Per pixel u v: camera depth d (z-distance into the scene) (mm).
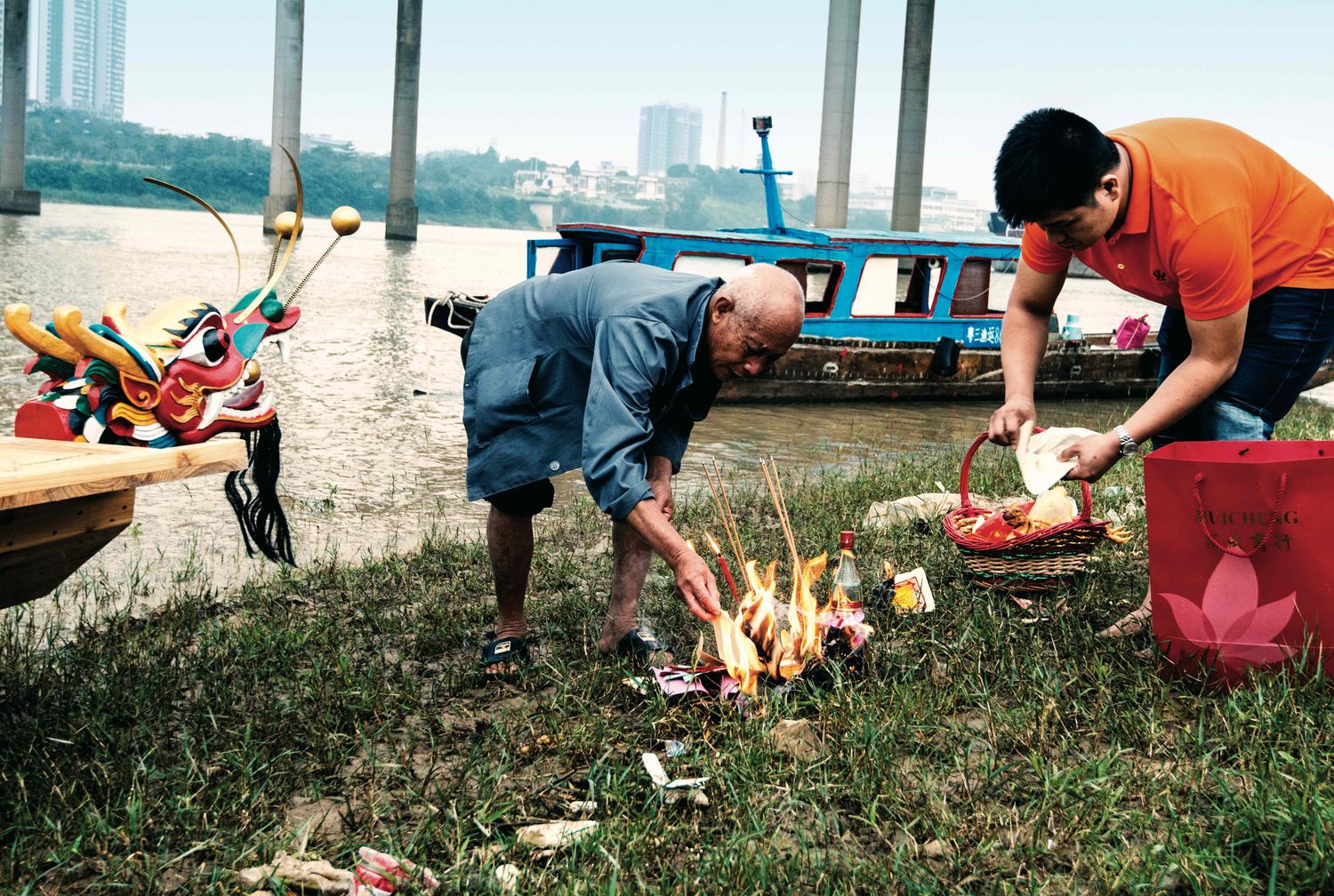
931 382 15219
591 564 5980
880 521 6660
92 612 5332
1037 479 4227
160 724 3822
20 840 2963
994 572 4797
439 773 3557
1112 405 15984
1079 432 4324
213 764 3557
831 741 3621
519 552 4309
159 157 192625
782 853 3033
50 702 3881
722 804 3258
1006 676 4070
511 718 3938
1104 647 4258
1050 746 3551
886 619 4766
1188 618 3871
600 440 3645
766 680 3996
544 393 4039
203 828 3102
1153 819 3111
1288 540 3664
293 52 67250
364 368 15352
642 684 4023
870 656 4207
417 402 12797
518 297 4148
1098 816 3100
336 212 3963
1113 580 5148
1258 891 2781
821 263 14703
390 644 4770
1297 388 4254
